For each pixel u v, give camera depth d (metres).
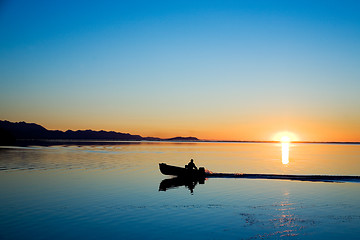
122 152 80.94
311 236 13.63
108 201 19.95
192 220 15.88
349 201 20.58
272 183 28.81
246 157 68.94
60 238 13.07
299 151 115.50
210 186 26.92
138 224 15.11
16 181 27.47
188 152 91.88
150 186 26.02
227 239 13.21
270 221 15.83
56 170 35.91
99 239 13.01
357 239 13.29
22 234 13.49
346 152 104.81
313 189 25.39
